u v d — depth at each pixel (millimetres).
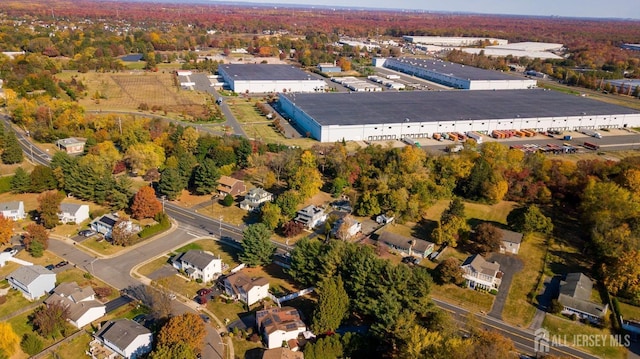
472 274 90875
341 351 71188
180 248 101875
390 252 101938
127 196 116938
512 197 128625
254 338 74250
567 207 124312
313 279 86938
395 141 177875
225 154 141875
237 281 85250
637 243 95188
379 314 72500
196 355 68750
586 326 80438
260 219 111750
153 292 80250
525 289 90438
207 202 124562
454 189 132375
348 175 133125
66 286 82062
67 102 187375
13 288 86125
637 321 80875
